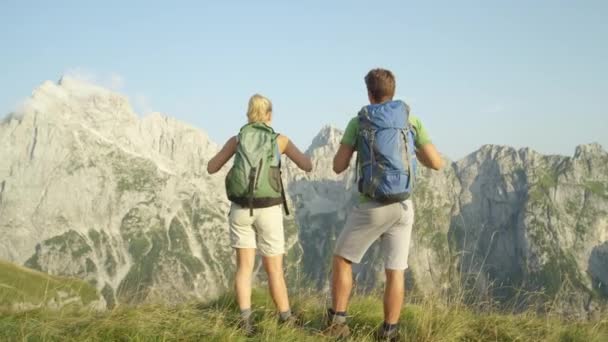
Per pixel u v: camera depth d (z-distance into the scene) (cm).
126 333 396
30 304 422
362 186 423
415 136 440
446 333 440
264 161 447
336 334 436
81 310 433
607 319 473
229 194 453
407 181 418
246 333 429
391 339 436
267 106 469
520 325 470
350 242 439
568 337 456
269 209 452
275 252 455
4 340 373
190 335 404
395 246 437
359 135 429
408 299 501
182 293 500
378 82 441
